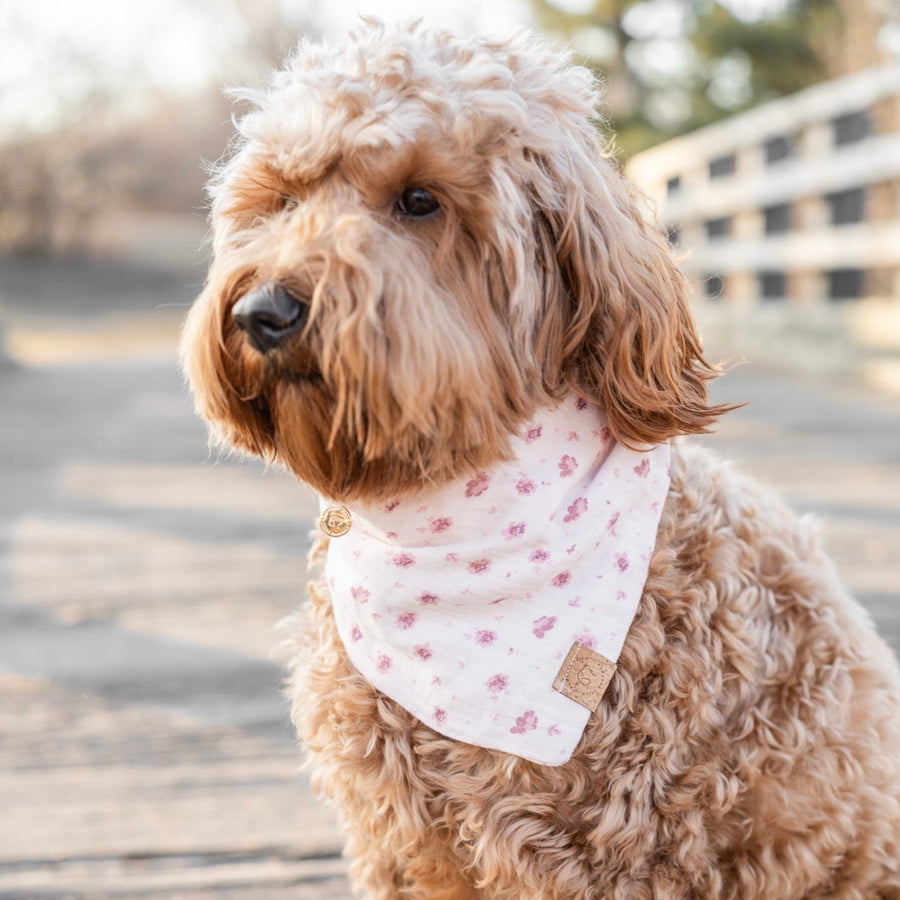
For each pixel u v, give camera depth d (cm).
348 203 183
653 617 196
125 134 2719
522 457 198
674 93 2191
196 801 287
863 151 866
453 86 186
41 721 334
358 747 202
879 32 1131
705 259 1220
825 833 198
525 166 191
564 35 2266
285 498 604
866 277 948
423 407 176
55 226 2538
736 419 751
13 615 427
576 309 201
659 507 202
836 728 200
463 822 197
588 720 193
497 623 197
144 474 675
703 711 191
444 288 184
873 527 488
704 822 194
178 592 447
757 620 204
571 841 195
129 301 2281
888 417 739
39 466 707
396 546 202
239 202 204
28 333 1836
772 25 1995
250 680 359
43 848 268
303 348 178
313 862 261
